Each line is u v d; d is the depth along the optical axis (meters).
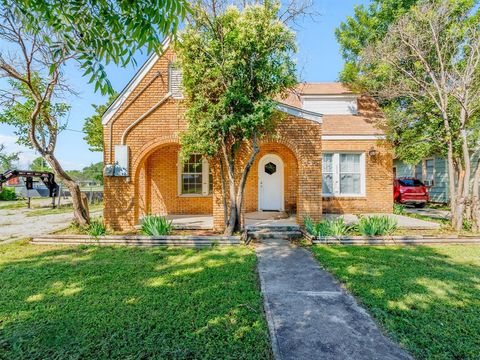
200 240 6.74
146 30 2.36
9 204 19.23
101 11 2.35
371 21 16.47
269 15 6.25
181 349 2.55
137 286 4.05
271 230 7.82
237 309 3.33
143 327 2.92
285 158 11.39
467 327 2.90
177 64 6.95
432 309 3.31
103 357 2.45
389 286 4.01
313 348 2.60
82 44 2.56
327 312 3.32
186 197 11.35
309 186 8.23
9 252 6.07
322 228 7.06
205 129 6.69
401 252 5.95
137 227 8.30
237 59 6.34
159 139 8.32
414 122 9.76
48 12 2.32
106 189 8.15
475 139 8.22
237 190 8.16
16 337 2.74
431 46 8.23
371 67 11.72
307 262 5.41
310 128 8.30
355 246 6.60
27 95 7.96
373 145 11.48
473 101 7.63
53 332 2.84
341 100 13.09
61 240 6.87
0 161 28.20
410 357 2.47
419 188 14.49
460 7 7.90
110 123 8.23
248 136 6.86
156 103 8.37
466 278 4.33
